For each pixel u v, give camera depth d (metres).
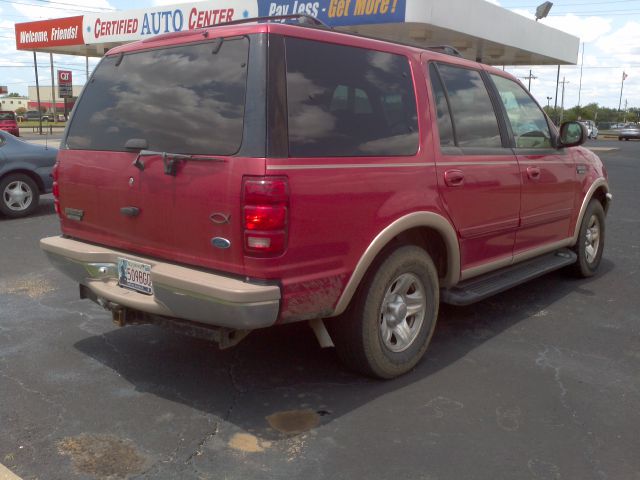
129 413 3.46
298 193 3.12
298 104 3.22
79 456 3.02
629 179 16.34
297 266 3.19
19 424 3.32
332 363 4.18
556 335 4.78
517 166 4.79
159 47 3.69
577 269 6.19
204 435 3.24
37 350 4.34
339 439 3.21
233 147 3.12
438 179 3.98
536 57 19.56
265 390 3.77
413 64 4.04
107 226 3.81
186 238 3.33
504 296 5.79
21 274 6.28
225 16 15.56
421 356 4.10
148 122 3.56
